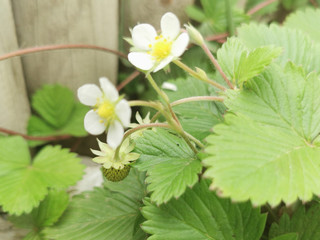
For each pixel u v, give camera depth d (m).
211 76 0.14
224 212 0.09
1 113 0.16
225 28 0.18
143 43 0.10
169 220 0.09
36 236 0.13
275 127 0.09
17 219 0.13
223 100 0.10
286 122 0.09
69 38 0.17
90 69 0.18
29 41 0.17
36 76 0.18
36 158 0.15
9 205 0.12
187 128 0.12
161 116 0.14
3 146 0.15
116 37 0.18
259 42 0.13
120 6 0.18
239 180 0.08
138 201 0.12
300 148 0.09
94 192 0.13
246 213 0.09
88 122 0.09
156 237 0.09
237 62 0.11
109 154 0.10
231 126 0.08
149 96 0.18
